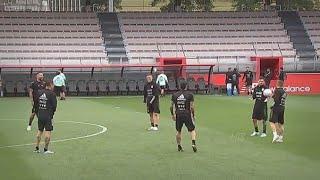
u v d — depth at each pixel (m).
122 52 123.00
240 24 135.12
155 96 54.31
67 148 43.12
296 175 32.66
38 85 51.62
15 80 108.44
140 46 125.50
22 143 45.81
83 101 93.88
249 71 112.19
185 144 45.28
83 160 37.81
